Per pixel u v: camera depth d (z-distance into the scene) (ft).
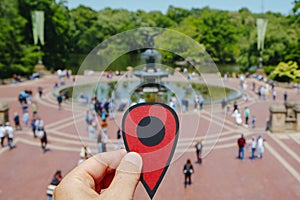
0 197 42.57
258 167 52.03
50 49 202.49
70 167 52.29
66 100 101.71
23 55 166.40
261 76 141.90
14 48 160.76
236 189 44.55
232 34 207.51
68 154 58.29
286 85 126.62
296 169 51.31
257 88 124.77
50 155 57.77
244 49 168.04
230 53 207.62
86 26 222.48
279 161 54.70
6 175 49.24
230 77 152.05
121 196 6.32
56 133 70.28
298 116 70.85
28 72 166.71
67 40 209.67
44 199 41.98
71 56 211.41
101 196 6.40
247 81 139.95
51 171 50.72
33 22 178.70
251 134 69.46
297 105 71.05
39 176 48.85
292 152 59.00
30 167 52.34
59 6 214.90
